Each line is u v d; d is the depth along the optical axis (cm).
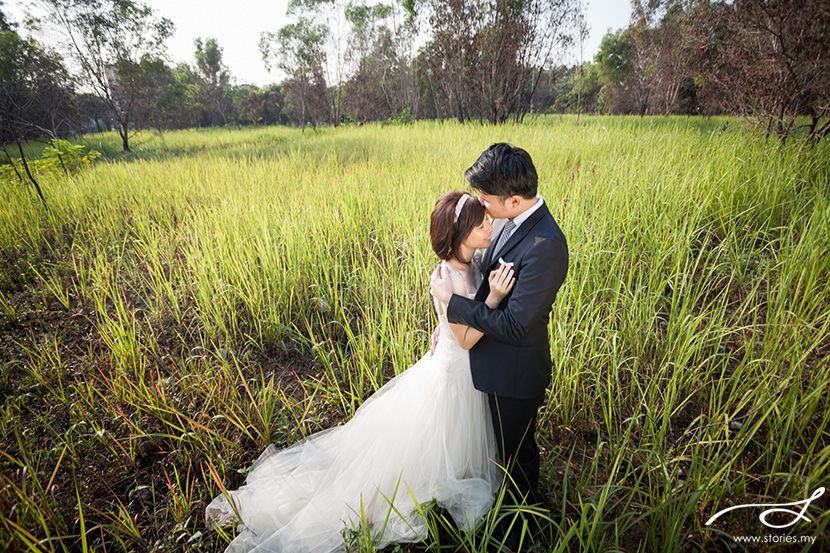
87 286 500
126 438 287
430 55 2022
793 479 203
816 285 340
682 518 192
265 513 227
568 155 811
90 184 872
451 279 189
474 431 213
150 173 955
